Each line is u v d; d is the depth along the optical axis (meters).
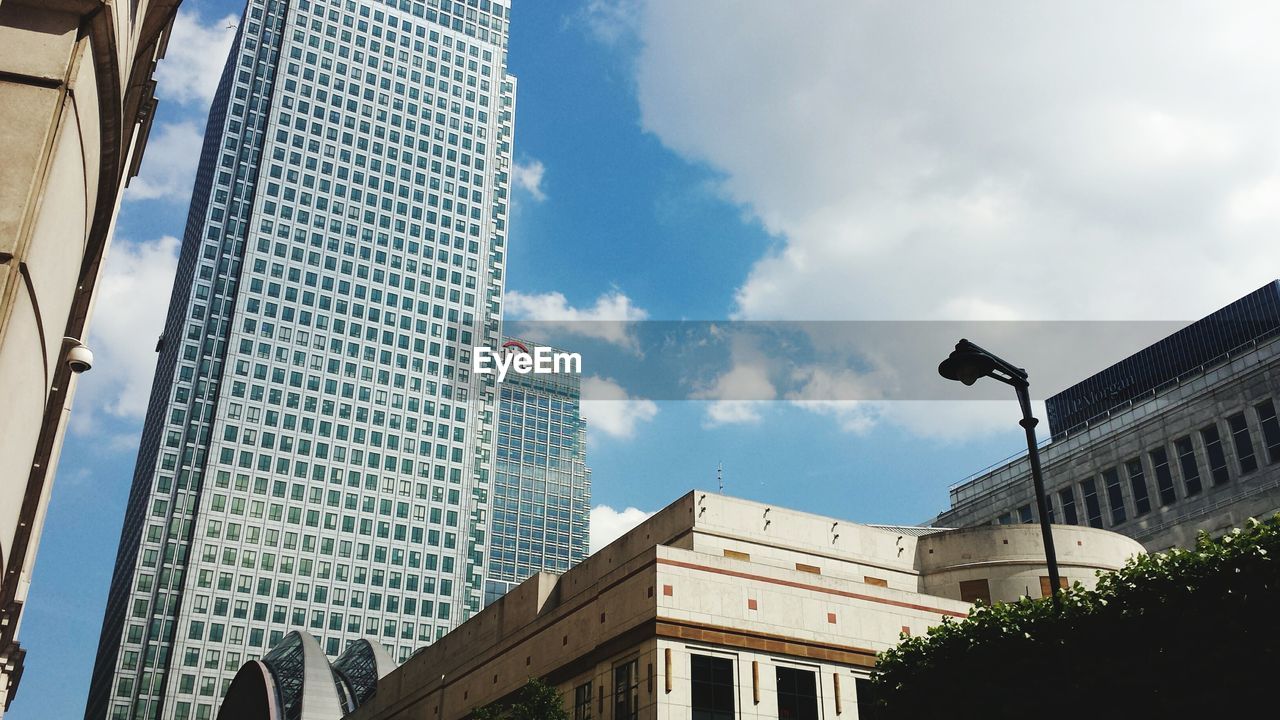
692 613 40.03
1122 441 79.25
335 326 183.88
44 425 21.33
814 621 42.81
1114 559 52.62
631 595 41.50
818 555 51.88
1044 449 86.31
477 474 188.50
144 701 144.12
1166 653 20.86
